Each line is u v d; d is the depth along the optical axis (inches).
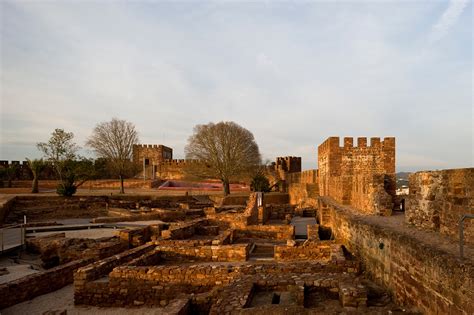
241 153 2199.8
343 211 644.7
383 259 366.9
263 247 673.6
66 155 1857.8
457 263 217.0
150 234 851.4
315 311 270.2
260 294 330.0
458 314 214.1
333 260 442.0
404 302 305.0
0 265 643.5
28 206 1417.3
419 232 341.7
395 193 629.3
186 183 2773.1
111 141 2011.6
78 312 412.5
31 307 428.8
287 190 2481.5
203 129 2239.2
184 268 430.0
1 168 2272.4
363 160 1234.0
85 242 736.3
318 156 1578.5
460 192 286.7
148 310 413.1
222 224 894.4
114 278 435.5
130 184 2502.5
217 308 282.0
